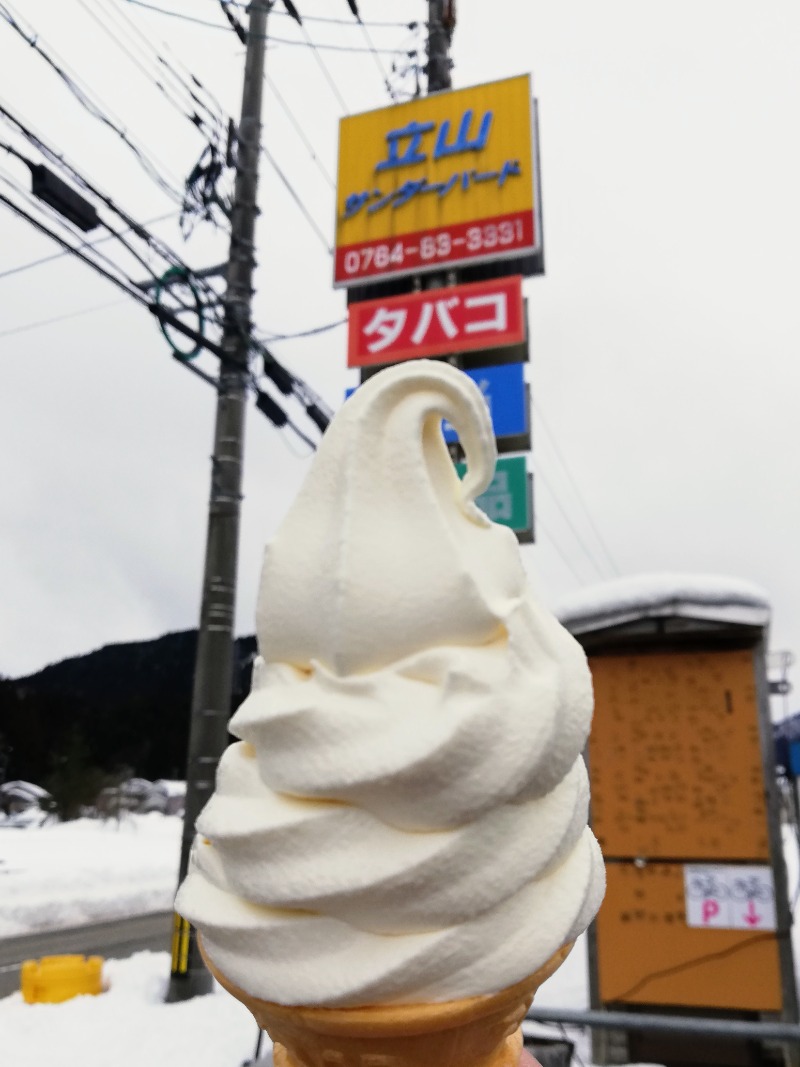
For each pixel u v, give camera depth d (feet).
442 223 26.76
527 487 24.35
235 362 23.32
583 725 5.95
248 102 26.20
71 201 17.42
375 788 4.92
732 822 14.89
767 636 15.62
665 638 15.81
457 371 6.47
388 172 27.96
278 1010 5.04
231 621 22.98
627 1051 14.32
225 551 23.30
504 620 5.62
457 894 4.84
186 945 20.56
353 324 26.23
